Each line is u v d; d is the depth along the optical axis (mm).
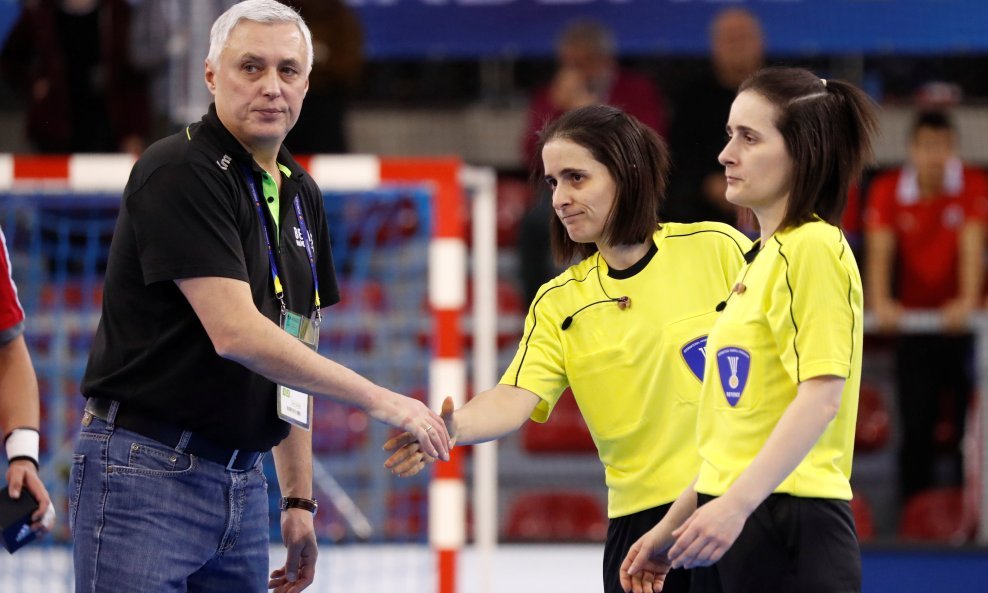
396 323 21188
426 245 20719
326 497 20812
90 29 24078
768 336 9578
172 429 10461
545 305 11555
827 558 9336
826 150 9586
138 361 10422
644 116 26500
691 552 8984
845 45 27297
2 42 25812
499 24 27500
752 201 9828
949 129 24469
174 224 10117
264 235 10742
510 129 31516
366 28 27438
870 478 26188
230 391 10508
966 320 22797
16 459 10930
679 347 11078
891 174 24750
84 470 10555
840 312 9266
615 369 11211
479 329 18688
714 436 9836
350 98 30969
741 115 9734
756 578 9477
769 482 8992
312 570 12070
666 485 11094
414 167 17094
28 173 16875
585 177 11023
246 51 10438
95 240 20828
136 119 23734
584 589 20094
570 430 26578
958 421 24031
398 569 19844
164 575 10375
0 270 11133
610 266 11383
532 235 25375
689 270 11266
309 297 11336
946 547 20766
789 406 9227
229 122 10578
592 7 27516
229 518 10820
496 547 23109
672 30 27500
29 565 19219
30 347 21109
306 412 11203
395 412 10461
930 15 27109
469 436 10977
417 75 32531
